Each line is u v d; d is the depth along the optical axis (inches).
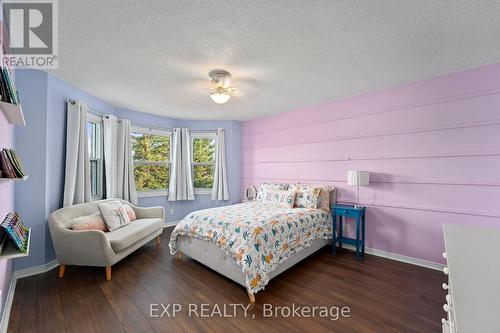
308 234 114.9
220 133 193.3
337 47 81.5
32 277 96.3
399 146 118.0
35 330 65.2
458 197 101.7
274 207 136.3
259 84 116.0
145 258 120.6
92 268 107.0
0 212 64.4
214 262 99.1
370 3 59.7
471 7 61.3
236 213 115.0
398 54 86.8
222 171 194.1
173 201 190.9
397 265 111.3
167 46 80.4
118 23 67.7
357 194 132.6
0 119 60.9
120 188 152.4
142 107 158.2
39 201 99.8
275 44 79.3
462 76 100.8
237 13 63.3
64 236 94.6
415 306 77.7
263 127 184.9
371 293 86.2
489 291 26.6
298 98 138.8
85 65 95.2
